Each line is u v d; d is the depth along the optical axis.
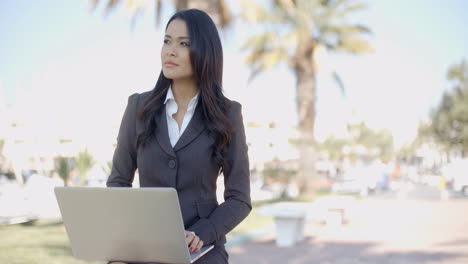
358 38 18.75
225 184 1.82
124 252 1.60
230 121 1.80
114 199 1.49
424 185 40.75
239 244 8.91
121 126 1.85
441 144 45.34
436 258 7.43
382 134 69.94
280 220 8.84
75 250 1.65
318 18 18.78
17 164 15.31
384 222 12.55
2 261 6.11
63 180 10.86
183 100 1.82
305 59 19.17
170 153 1.69
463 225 11.69
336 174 54.09
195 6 11.68
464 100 40.94
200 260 1.70
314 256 7.66
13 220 10.12
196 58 1.76
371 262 7.14
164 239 1.51
